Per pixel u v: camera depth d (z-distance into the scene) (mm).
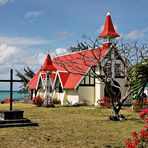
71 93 40781
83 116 25938
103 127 19266
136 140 10125
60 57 47750
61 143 14141
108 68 38531
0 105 41500
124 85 40344
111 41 39594
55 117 25047
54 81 43469
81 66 40312
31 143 14078
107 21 40969
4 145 13586
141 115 14305
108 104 34312
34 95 50500
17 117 19906
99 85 39188
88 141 14633
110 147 13352
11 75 21219
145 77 9562
